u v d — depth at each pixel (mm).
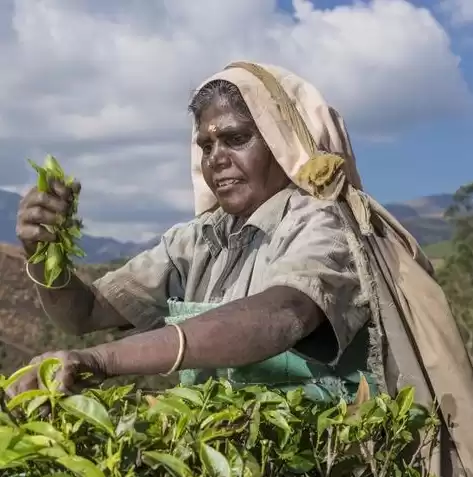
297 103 2887
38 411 1883
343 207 2697
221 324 2172
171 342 2105
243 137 2818
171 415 1939
